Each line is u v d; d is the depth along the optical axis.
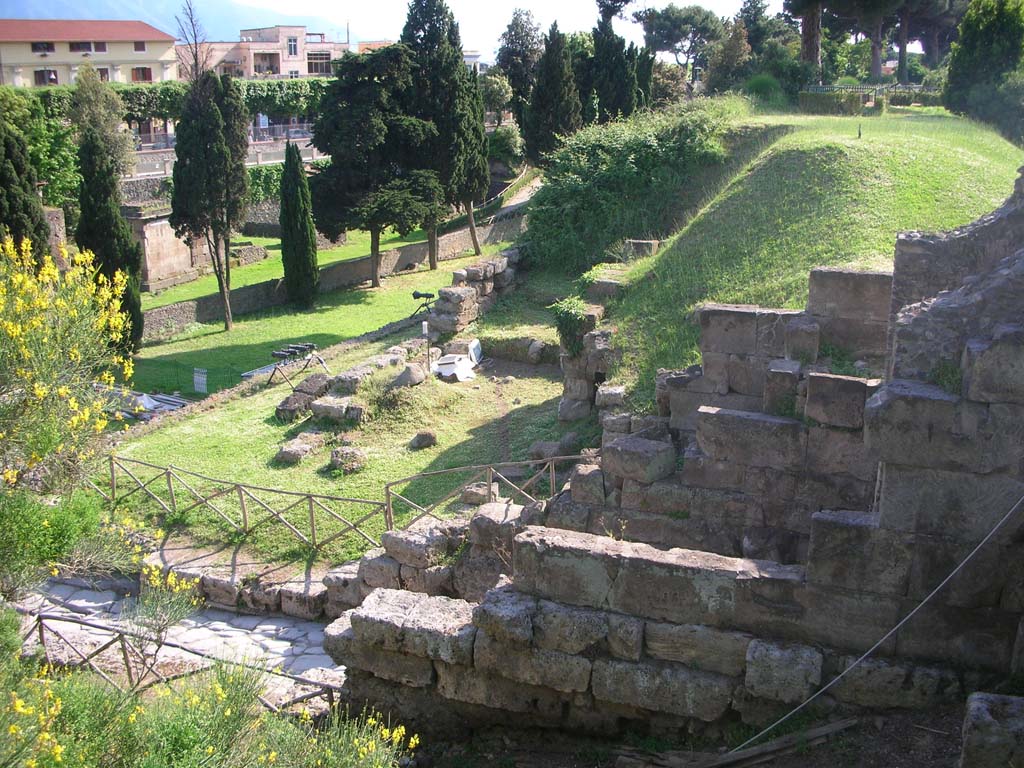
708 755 7.34
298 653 11.77
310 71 106.62
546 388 19.52
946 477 7.02
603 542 8.03
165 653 11.51
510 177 57.94
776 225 17.73
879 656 7.31
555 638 7.94
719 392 12.09
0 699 6.72
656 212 25.62
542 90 41.34
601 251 25.55
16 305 9.89
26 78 76.50
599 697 7.89
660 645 7.77
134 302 28.03
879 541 7.22
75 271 10.79
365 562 12.00
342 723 8.34
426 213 35.31
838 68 67.69
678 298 16.38
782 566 7.66
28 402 9.73
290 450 16.75
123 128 59.81
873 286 11.08
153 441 18.05
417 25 35.88
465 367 20.58
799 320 11.43
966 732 5.97
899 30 63.38
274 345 29.62
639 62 48.88
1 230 25.05
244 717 7.21
